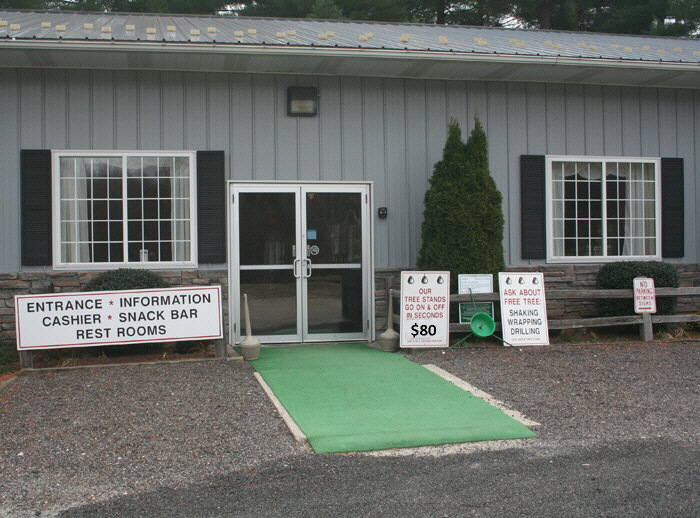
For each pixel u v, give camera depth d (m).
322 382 6.87
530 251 9.67
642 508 3.85
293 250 9.03
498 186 9.69
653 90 10.21
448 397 6.29
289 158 9.09
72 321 7.47
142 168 8.83
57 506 3.97
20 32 8.33
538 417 5.66
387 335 8.46
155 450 4.90
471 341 8.90
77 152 8.66
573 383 6.75
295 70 8.99
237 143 8.98
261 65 8.72
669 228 10.18
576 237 9.95
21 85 8.59
